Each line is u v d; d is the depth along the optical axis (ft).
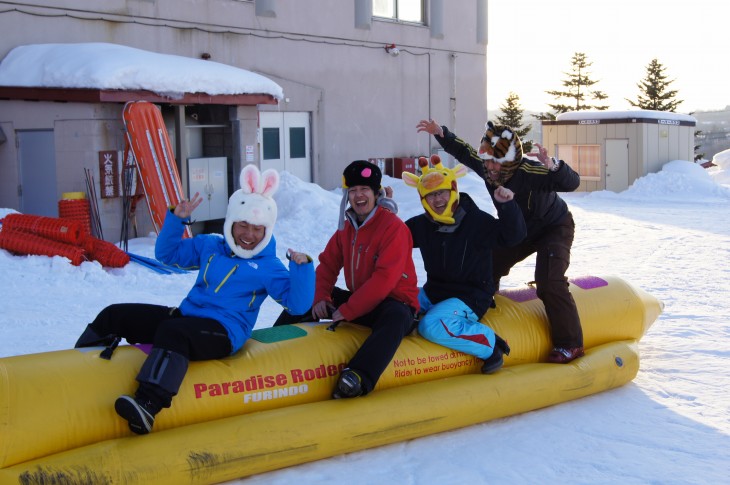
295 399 14.42
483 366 16.49
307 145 58.65
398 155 66.54
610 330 19.25
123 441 12.57
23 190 40.01
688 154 81.30
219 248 14.30
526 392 16.30
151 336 14.38
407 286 15.79
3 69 39.47
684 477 13.56
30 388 12.34
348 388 14.28
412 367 15.79
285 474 13.62
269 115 54.95
